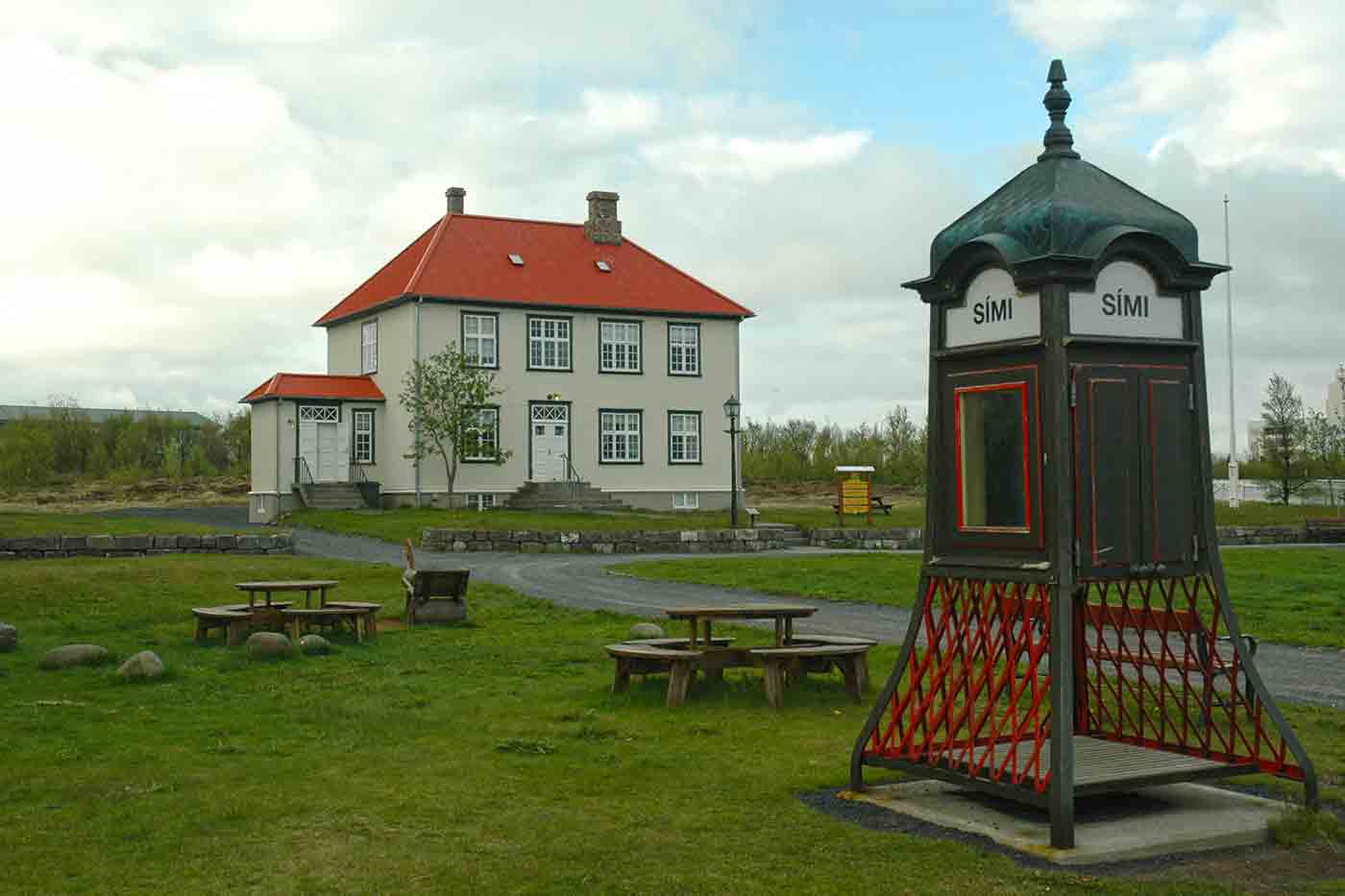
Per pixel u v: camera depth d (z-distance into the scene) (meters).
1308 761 7.29
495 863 6.36
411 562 17.61
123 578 20.92
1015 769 7.08
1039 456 7.11
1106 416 7.16
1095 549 7.07
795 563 26.84
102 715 10.19
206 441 76.19
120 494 59.12
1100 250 7.04
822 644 11.89
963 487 7.62
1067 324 7.10
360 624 15.67
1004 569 7.24
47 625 16.05
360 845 6.68
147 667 12.02
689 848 6.65
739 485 49.97
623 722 10.23
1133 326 7.36
